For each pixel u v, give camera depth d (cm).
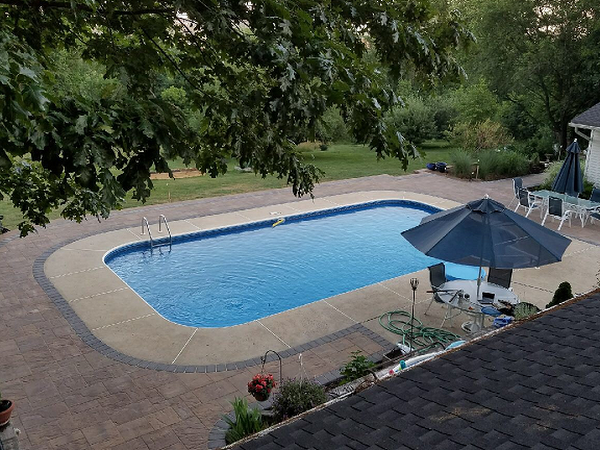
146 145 313
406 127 2823
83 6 356
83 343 784
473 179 2114
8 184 534
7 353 750
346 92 368
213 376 701
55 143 275
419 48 409
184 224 1455
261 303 1053
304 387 586
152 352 764
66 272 1079
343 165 2481
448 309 895
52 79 346
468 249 725
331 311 918
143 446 557
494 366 362
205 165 470
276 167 445
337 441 278
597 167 1730
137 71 396
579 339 393
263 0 324
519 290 1005
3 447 460
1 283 1016
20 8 369
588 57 2273
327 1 388
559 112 2500
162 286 1124
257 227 1515
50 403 631
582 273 1094
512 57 2477
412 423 288
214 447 554
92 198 559
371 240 1452
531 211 1594
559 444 237
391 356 755
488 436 259
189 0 333
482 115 2630
